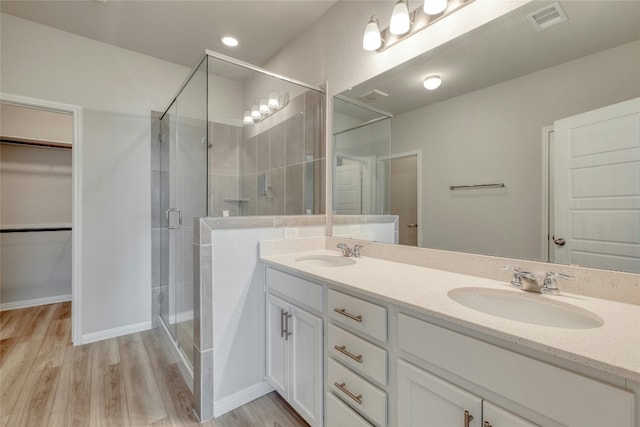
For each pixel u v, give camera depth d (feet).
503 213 4.05
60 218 11.42
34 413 5.16
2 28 6.96
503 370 2.41
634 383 1.86
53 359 7.07
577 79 3.43
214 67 6.61
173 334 7.88
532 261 3.77
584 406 2.03
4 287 10.36
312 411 4.49
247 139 7.21
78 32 7.74
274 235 5.95
